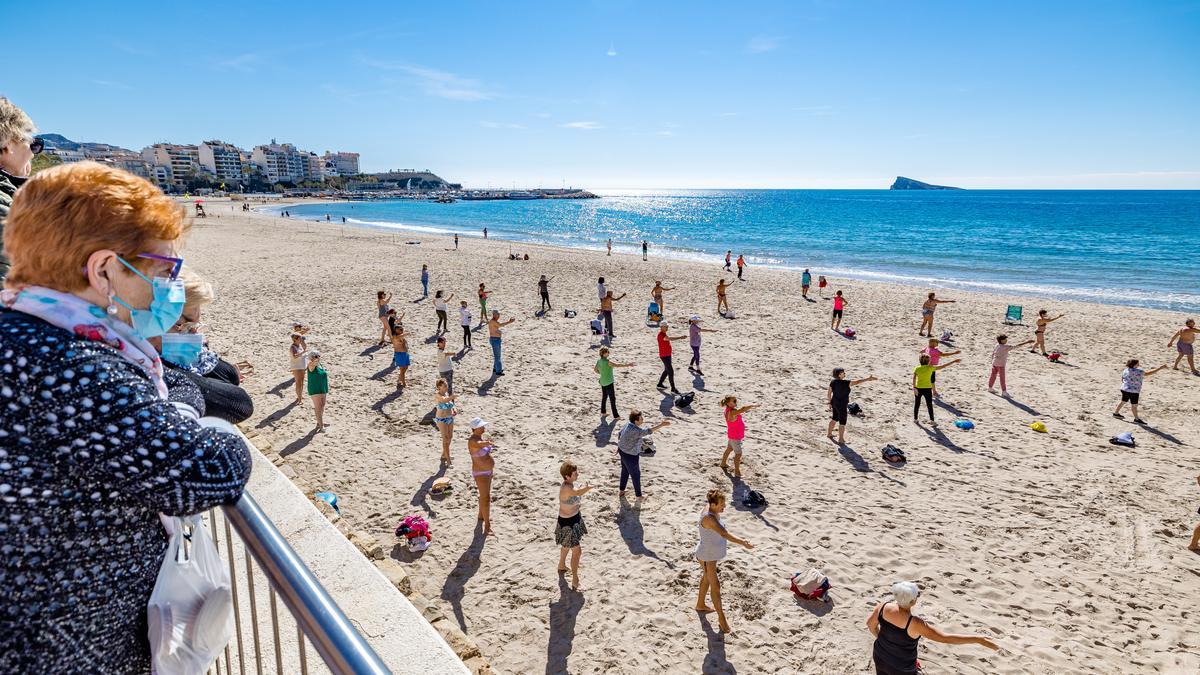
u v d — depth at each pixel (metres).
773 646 7.50
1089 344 20.77
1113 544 9.51
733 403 11.23
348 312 24.06
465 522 9.89
